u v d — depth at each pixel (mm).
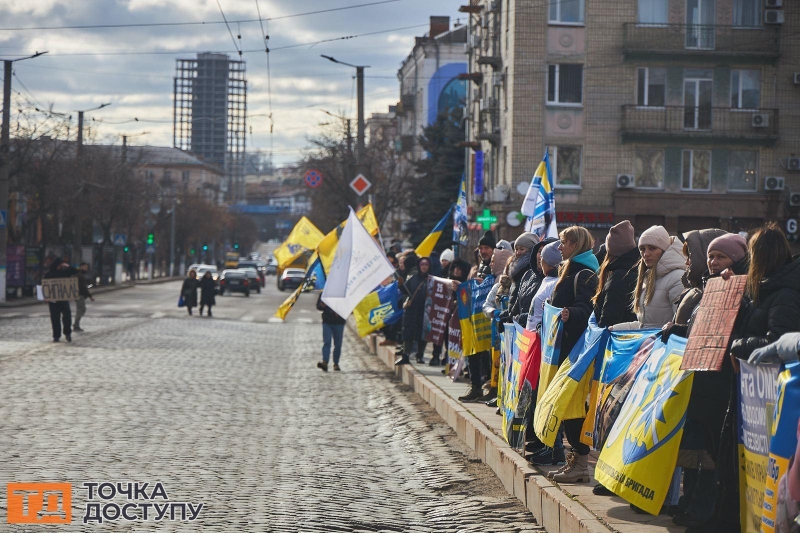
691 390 6332
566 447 10078
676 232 41062
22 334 27875
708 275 6785
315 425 12969
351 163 59469
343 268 19438
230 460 10227
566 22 41281
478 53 51219
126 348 24031
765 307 5648
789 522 4848
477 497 8875
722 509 5945
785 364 4984
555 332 8344
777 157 41469
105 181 66812
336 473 9820
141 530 7266
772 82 41375
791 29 41125
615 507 7121
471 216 48656
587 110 41312
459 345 16266
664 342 6574
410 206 60688
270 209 196375
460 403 13344
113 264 71438
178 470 9555
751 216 41031
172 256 99938
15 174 46750
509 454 9359
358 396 16312
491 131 45469
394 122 97938
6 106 40344
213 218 121312
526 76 41219
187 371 19125
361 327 21641
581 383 7840
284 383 17844
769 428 5121
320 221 75500
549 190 14875
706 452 6559
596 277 8375
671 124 41125
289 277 77688
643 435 6504
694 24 41219
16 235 54281
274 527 7465
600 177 41312
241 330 33438
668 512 6918
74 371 18406
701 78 41406
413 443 11820
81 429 11836
